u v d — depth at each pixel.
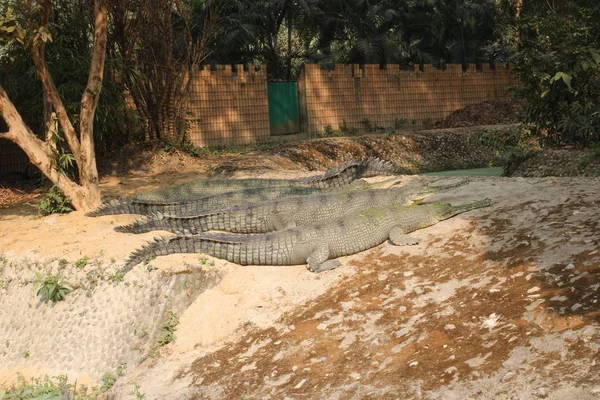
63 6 15.08
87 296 8.41
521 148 13.08
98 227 10.11
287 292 7.75
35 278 8.94
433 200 9.39
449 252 7.54
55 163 10.86
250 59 30.55
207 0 19.89
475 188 9.55
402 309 6.61
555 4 16.09
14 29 10.06
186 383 6.64
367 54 28.89
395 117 23.52
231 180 11.96
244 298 7.82
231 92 20.47
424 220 8.44
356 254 8.28
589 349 4.79
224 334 7.39
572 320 5.25
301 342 6.63
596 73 12.49
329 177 11.12
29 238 9.92
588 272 5.93
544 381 4.63
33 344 8.38
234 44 29.09
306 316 7.12
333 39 32.28
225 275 8.28
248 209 9.54
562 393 4.43
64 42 14.78
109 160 16.17
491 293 6.23
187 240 8.52
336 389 5.58
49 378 7.77
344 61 31.06
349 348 6.23
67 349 8.03
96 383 7.47
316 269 8.02
